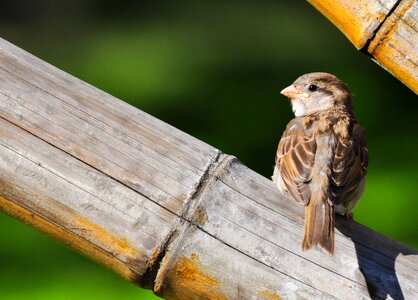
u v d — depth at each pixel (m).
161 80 13.28
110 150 6.25
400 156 12.42
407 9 6.27
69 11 14.18
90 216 6.15
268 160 12.55
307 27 13.87
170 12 14.11
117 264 6.18
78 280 10.83
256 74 13.41
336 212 7.59
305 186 7.43
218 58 13.66
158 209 6.12
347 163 7.77
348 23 6.50
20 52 6.55
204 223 6.10
